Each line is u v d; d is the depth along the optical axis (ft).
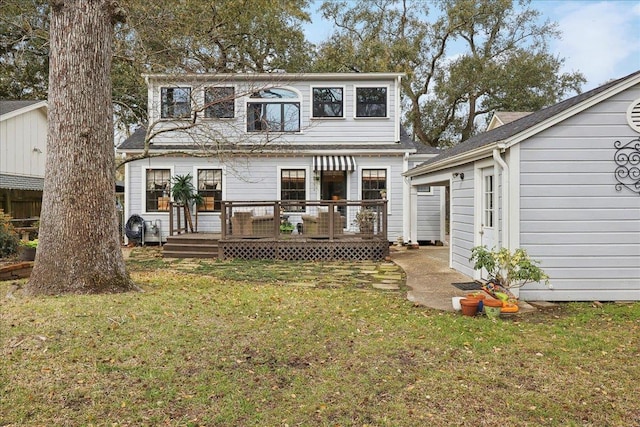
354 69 88.79
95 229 23.30
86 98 23.31
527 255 25.55
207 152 41.32
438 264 40.06
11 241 36.24
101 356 14.38
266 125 50.03
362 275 34.12
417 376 13.76
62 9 23.34
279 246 43.50
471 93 96.78
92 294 22.49
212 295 23.98
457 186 36.01
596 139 25.35
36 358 13.98
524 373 14.12
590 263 25.52
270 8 77.51
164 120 39.37
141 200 55.01
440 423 11.02
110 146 24.39
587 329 19.33
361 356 15.33
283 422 10.95
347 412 11.50
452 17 91.50
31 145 59.41
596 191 25.48
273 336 17.04
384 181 56.29
